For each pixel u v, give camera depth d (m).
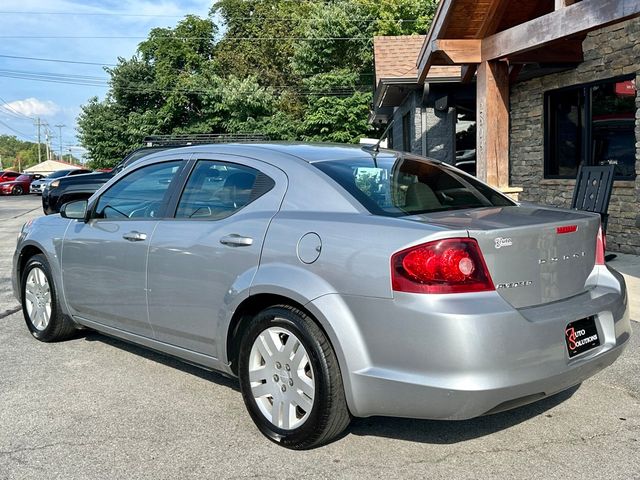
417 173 4.06
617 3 6.51
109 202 4.80
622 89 9.05
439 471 3.18
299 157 3.90
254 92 37.16
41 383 4.49
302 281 3.32
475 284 3.00
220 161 4.18
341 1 36.62
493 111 8.95
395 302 3.02
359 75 34.22
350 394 3.18
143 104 41.88
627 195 9.00
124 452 3.44
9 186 38.25
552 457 3.31
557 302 3.33
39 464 3.31
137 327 4.46
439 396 2.93
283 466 3.26
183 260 4.00
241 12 47.19
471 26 9.00
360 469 3.21
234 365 3.86
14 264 5.73
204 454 3.41
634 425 3.68
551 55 9.31
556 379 3.12
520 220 3.31
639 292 6.60
